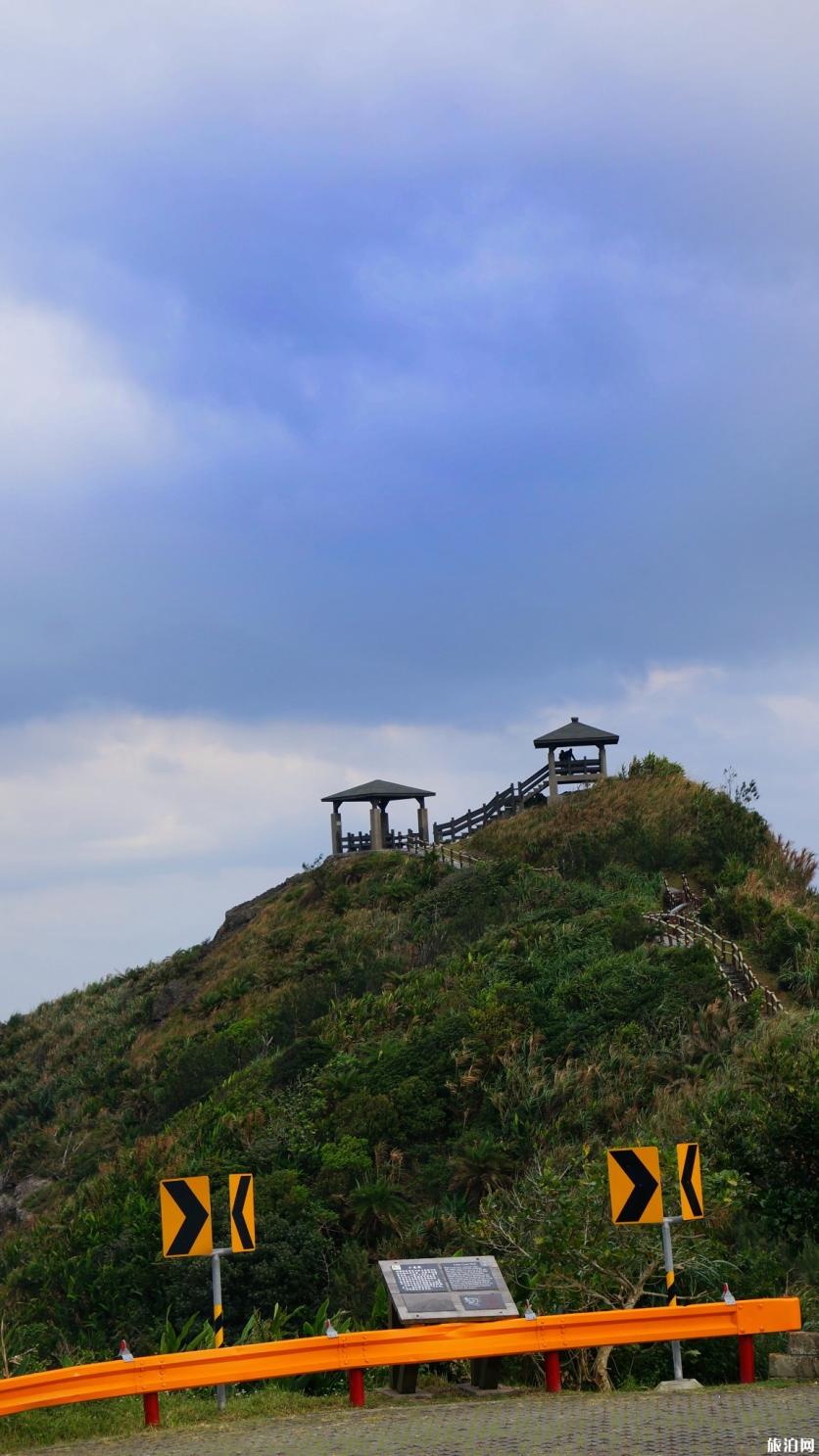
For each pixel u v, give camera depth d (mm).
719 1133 20406
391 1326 12602
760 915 40125
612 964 37625
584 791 57406
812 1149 17828
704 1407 11258
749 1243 16828
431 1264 12695
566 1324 12352
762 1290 15453
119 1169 42219
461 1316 12320
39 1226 42812
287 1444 10320
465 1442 10102
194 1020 54094
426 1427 10852
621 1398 11914
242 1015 50844
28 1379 10477
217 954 61000
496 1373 12609
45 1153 51656
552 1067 33656
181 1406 12164
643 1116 28906
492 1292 12570
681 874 46938
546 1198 17422
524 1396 12227
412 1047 37094
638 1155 13117
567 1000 36688
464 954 44000
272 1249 29312
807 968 35281
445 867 55500
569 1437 10148
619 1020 34594
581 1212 15992
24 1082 61719
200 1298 28797
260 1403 12102
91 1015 65625
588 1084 31984
